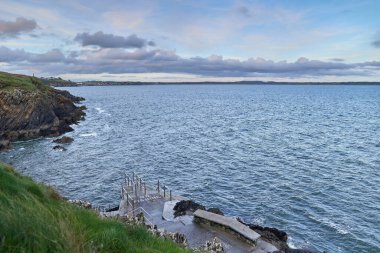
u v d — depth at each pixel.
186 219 26.58
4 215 6.04
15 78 96.81
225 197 37.72
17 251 5.50
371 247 27.00
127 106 160.88
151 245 8.41
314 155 56.41
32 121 77.19
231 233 23.81
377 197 37.06
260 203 35.81
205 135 77.56
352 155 56.34
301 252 23.52
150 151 60.59
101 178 45.12
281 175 45.22
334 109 145.75
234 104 178.75
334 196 37.44
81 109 120.62
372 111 135.88
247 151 59.81
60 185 42.44
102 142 68.81
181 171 47.97
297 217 32.38
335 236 28.72
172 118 112.19
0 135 70.19
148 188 35.66
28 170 48.69
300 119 108.38
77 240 6.55
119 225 9.14
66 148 63.09
